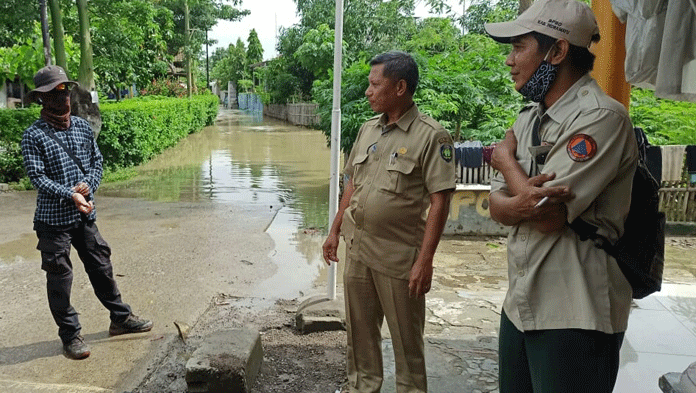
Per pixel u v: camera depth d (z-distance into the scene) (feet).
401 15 60.34
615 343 5.39
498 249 20.51
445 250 20.36
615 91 11.18
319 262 18.75
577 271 5.21
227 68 170.81
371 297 8.61
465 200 21.98
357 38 60.23
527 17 5.51
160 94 77.71
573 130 5.12
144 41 51.24
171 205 27.94
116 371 11.10
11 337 12.62
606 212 5.22
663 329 11.50
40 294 15.37
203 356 9.94
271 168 41.78
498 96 28.02
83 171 11.92
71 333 11.65
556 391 5.27
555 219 5.20
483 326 12.61
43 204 11.34
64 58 32.99
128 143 38.96
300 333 12.71
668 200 22.97
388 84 7.91
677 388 6.29
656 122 27.99
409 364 8.54
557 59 5.37
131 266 17.95
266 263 18.53
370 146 8.41
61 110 11.56
